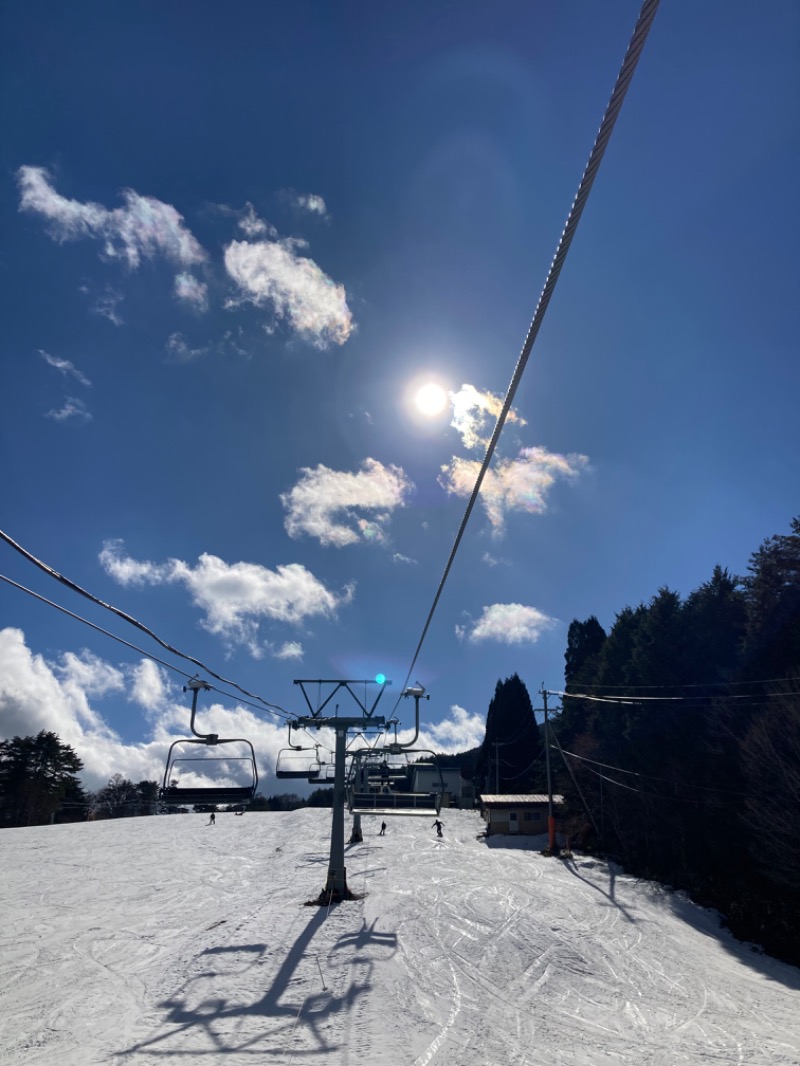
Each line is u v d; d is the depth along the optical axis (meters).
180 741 21.81
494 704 98.62
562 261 5.06
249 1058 18.59
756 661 43.56
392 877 42.06
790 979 29.27
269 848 54.66
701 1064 19.39
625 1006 24.05
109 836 62.59
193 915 34.38
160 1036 20.05
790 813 35.03
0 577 9.90
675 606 53.22
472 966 26.72
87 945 29.66
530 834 61.81
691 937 33.97
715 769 42.56
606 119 4.05
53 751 100.12
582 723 72.56
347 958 26.62
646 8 3.42
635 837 49.94
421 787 90.50
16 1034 20.50
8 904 38.03
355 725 34.94
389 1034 20.23
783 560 44.03
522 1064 18.80
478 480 8.64
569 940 30.89
